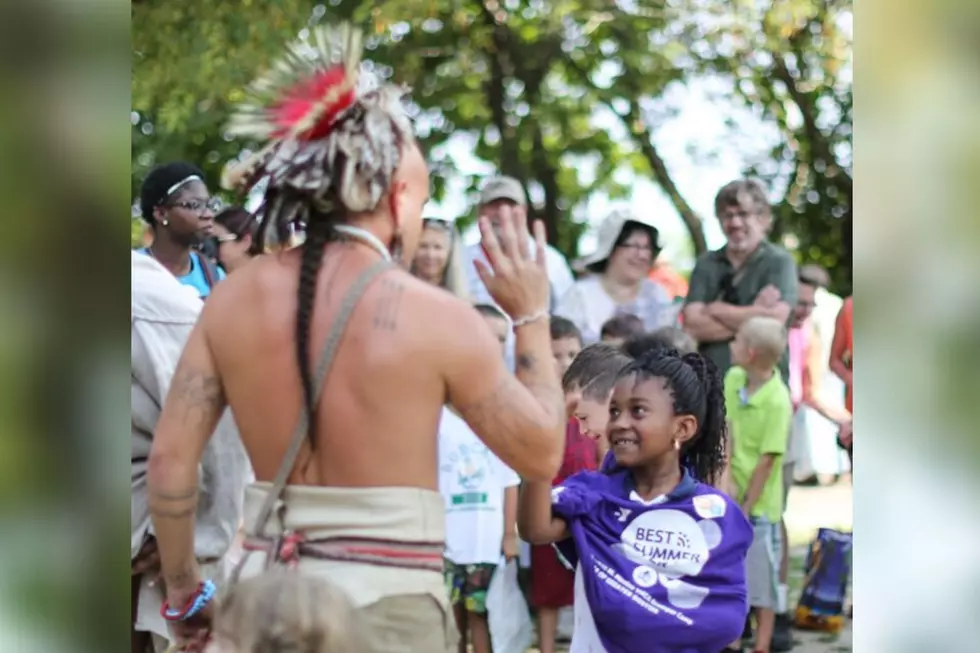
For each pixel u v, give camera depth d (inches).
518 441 100.5
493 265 106.3
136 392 108.0
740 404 125.5
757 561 124.8
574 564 116.0
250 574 96.5
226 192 117.3
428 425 97.2
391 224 99.2
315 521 96.0
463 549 119.0
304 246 98.4
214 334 98.9
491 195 118.7
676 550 113.9
